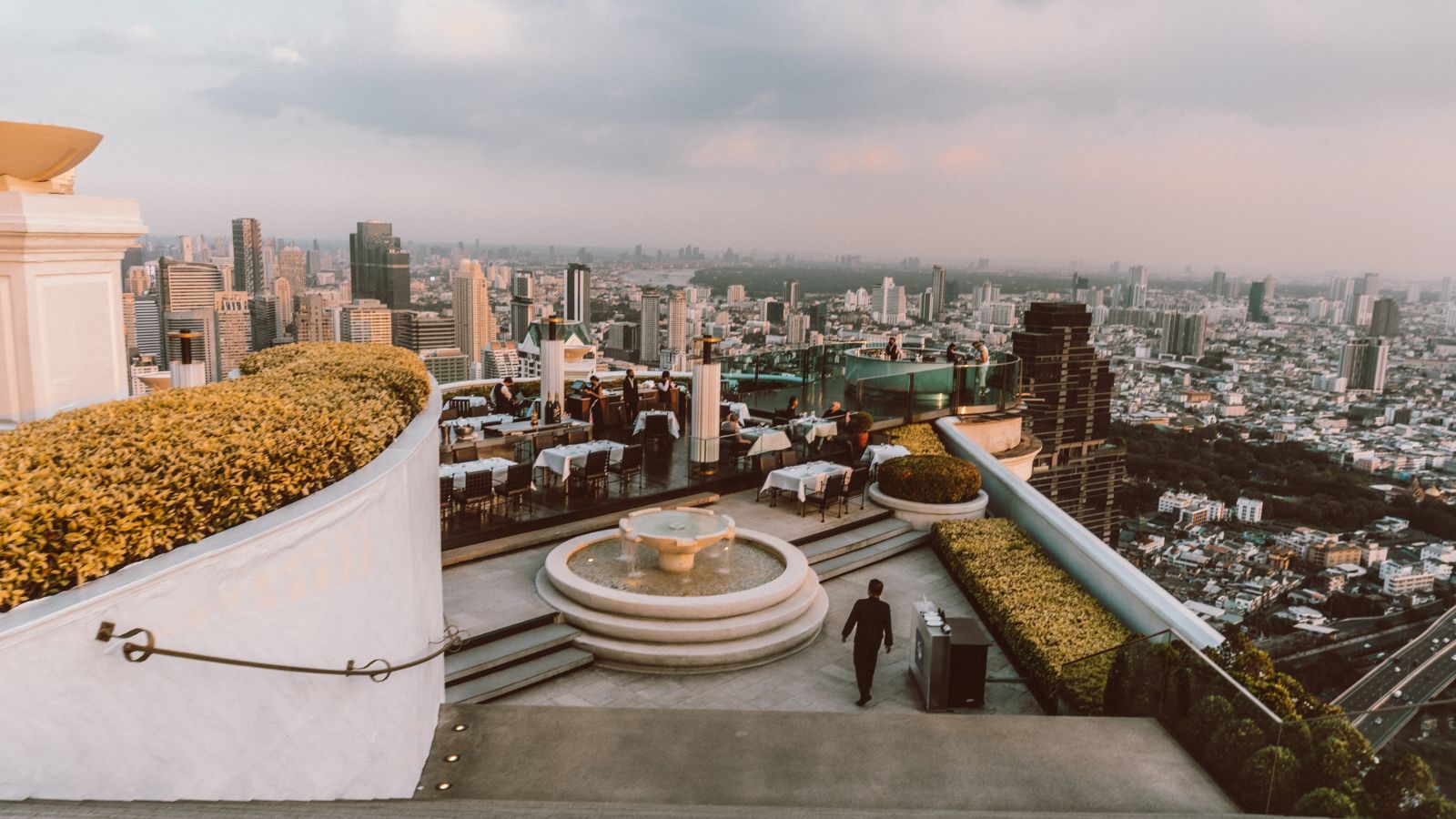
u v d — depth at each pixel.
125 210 7.82
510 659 9.26
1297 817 5.91
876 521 14.78
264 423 5.16
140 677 3.66
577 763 6.74
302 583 4.63
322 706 4.87
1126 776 6.84
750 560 12.02
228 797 4.18
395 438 6.52
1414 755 5.49
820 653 10.32
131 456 4.23
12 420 6.89
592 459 13.83
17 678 3.21
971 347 23.78
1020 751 7.25
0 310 6.73
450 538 11.76
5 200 6.53
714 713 7.77
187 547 4.04
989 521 14.40
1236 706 6.64
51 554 3.44
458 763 6.64
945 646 8.93
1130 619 10.55
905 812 5.35
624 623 9.84
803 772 6.77
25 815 3.09
